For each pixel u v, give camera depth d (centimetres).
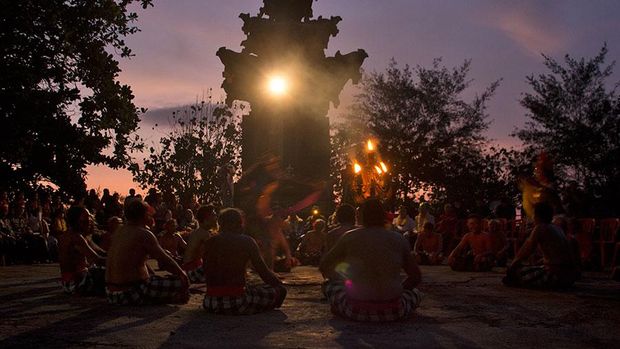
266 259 1263
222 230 688
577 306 744
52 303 775
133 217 752
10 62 2022
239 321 632
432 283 1041
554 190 1391
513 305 755
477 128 4231
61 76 2147
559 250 914
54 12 2056
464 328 591
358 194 1577
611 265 1369
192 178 3559
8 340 541
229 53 2617
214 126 3625
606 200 1752
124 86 2311
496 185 3706
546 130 3516
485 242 1327
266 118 2642
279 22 2628
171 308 721
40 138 2177
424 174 4084
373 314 615
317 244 1524
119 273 738
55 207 2025
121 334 564
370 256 614
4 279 1180
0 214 1728
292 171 2561
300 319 642
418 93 4212
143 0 2280
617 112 3328
